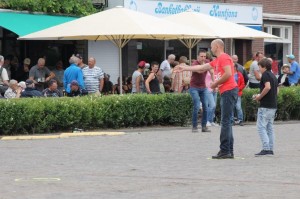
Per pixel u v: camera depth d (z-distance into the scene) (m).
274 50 51.03
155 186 16.11
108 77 37.84
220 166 19.52
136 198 14.57
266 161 20.70
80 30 32.66
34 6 37.69
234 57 35.03
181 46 44.16
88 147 24.30
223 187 15.98
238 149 24.05
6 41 38.03
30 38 33.31
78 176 17.62
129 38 34.69
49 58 39.38
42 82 35.19
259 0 49.09
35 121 29.38
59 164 19.88
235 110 35.56
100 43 40.41
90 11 39.88
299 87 39.28
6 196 14.80
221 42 21.09
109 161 20.56
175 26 33.97
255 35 38.50
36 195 14.91
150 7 41.66
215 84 21.06
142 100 32.38
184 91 35.91
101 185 16.23
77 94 33.41
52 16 38.28
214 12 44.97
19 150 23.31
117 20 33.09
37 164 19.88
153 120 33.00
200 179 17.16
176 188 15.84
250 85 39.28
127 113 31.97
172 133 29.88
